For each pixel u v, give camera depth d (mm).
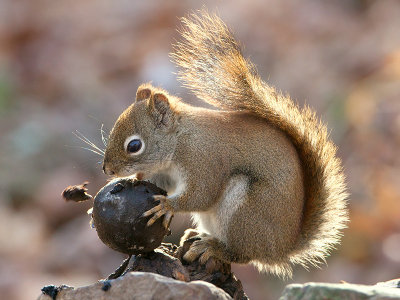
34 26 21375
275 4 20578
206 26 8797
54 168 16688
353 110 16625
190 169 8195
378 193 14672
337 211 8469
